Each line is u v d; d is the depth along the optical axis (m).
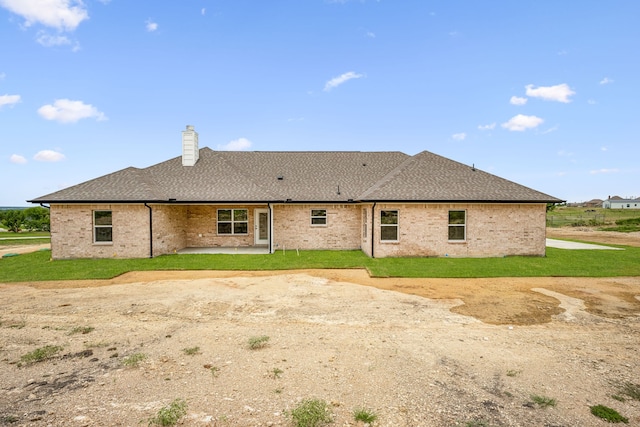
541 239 14.88
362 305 7.77
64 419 3.50
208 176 17.78
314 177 19.25
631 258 14.02
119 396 3.97
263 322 6.65
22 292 8.92
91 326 6.41
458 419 3.52
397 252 14.67
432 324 6.54
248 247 17.94
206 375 4.49
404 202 14.35
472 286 9.50
